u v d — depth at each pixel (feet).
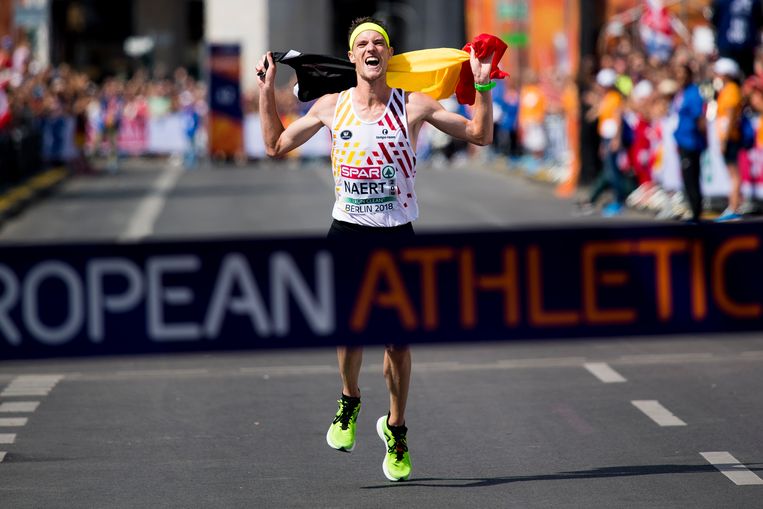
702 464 76.95
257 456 80.69
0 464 79.71
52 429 88.99
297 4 570.87
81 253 50.80
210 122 417.28
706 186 204.23
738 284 53.47
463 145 413.18
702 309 53.47
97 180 341.00
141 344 51.24
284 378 105.19
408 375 72.74
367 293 51.98
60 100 355.97
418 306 52.39
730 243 53.26
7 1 321.11
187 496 71.87
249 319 51.62
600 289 53.11
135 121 438.81
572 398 95.96
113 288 51.06
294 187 308.40
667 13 264.72
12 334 50.83
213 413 93.04
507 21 352.08
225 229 217.77
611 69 230.48
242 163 418.72
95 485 74.54
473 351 116.47
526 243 52.70
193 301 51.29
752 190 197.77
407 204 71.92
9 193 264.11
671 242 53.21
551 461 78.23
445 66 72.49
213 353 51.47
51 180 313.73
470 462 78.38
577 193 278.05
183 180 338.95
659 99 221.05
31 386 104.01
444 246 52.34
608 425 87.30
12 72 299.99
